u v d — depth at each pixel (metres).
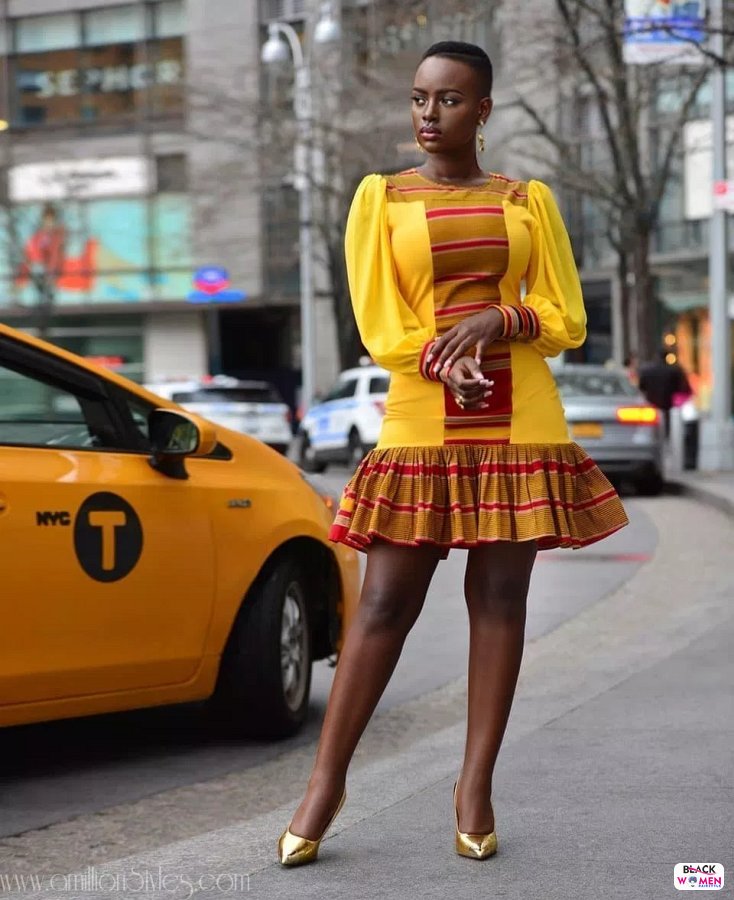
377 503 4.84
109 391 7.18
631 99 30.59
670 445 30.30
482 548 4.93
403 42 36.47
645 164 39.28
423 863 4.85
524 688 8.62
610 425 24.17
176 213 54.84
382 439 4.93
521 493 4.83
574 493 4.94
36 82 56.50
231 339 56.84
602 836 5.14
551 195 5.08
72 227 55.75
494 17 28.55
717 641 9.70
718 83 26.09
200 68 49.44
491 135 41.41
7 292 55.53
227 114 42.94
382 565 4.90
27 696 6.48
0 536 6.34
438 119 4.91
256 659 7.53
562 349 5.01
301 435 33.09
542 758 6.41
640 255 31.33
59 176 52.97
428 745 7.08
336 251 40.72
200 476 7.35
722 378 27.98
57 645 6.57
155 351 56.31
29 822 6.24
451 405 4.84
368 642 4.89
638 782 5.95
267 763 7.30
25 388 6.82
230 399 35.03
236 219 53.84
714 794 5.73
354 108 38.19
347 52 38.28
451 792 5.84
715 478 25.91
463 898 4.49
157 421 7.10
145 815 6.36
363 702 4.90
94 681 6.75
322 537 7.94
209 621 7.28
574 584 13.65
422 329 4.86
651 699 7.75
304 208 41.25
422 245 4.88
